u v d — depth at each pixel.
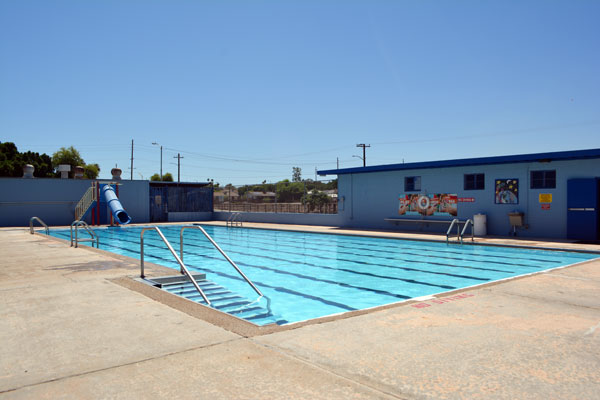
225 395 2.48
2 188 22.55
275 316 5.89
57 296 5.22
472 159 15.44
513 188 14.96
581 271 7.23
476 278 8.69
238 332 3.70
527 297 5.19
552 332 3.74
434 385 2.62
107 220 25.00
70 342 3.45
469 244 13.41
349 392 2.52
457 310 4.53
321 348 3.29
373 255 12.16
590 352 3.22
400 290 7.66
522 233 14.81
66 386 2.62
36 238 14.70
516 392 2.53
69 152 55.06
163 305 4.73
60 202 23.95
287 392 2.52
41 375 2.79
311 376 2.76
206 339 3.50
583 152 12.78
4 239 14.25
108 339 3.52
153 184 27.61
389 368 2.89
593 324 4.00
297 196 24.06
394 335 3.63
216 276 9.12
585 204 13.29
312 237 17.47
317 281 8.52
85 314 4.34
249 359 3.05
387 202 18.95
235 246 14.81
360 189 20.08
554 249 11.61
